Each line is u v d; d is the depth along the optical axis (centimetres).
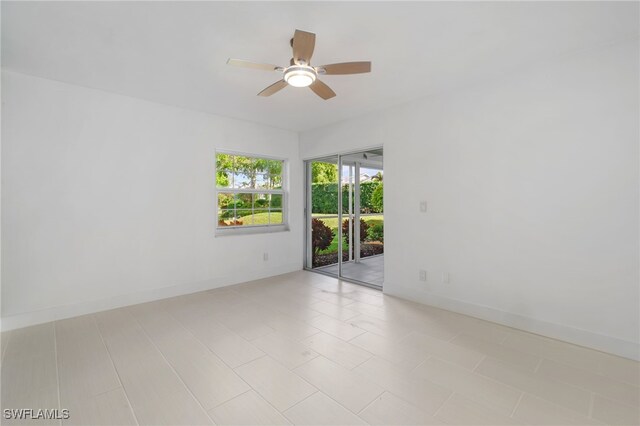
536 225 281
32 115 299
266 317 322
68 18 205
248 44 240
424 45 242
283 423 170
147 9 196
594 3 192
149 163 371
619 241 241
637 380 211
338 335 280
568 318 265
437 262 352
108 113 342
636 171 234
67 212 318
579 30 222
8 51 251
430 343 264
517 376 216
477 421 172
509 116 294
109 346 258
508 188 297
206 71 288
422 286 367
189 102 375
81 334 280
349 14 201
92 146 332
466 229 328
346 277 475
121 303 351
